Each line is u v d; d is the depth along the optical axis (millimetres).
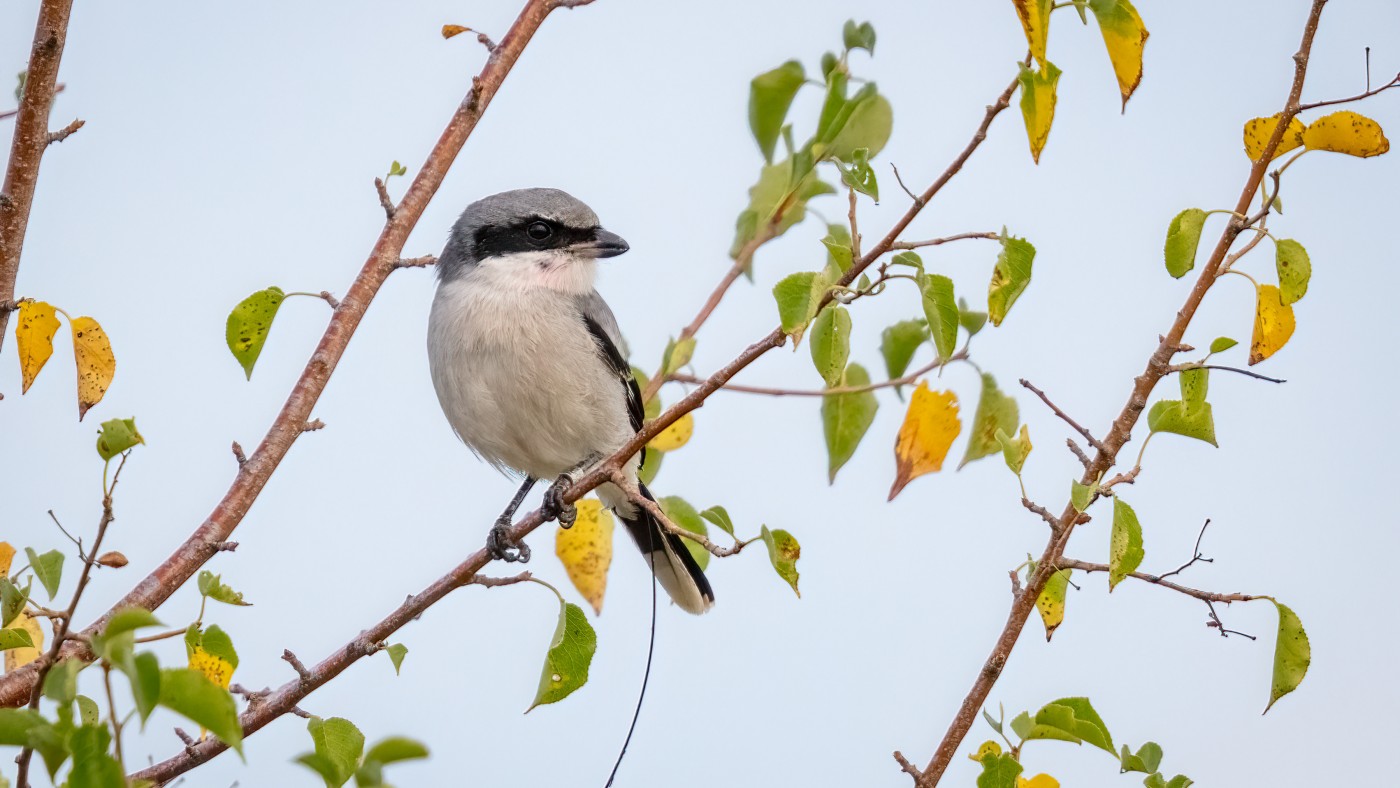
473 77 9594
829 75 10914
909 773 8031
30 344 7715
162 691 4965
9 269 7906
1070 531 8203
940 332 8539
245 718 7902
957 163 8398
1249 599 7832
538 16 9875
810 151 10859
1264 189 8289
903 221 8453
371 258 9141
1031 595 8164
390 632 8344
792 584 8094
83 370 7859
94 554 6145
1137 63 8359
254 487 8445
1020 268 8312
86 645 6969
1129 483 7910
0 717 5141
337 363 8891
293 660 8039
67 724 5273
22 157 7961
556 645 8289
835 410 10633
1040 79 8188
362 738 7141
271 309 8891
